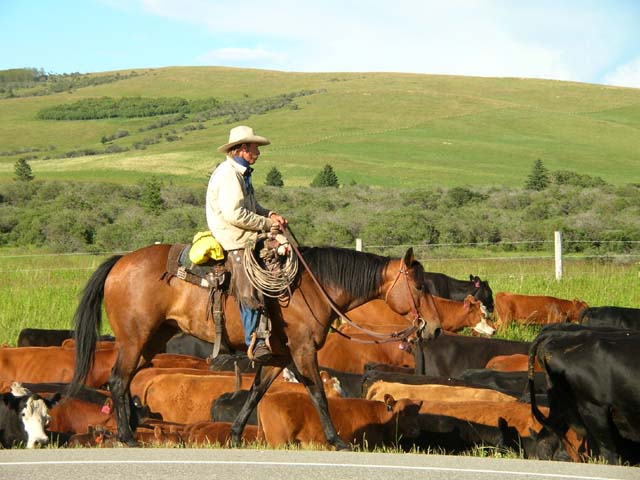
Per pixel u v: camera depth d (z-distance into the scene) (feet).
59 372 41.91
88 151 386.52
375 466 22.22
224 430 31.19
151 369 39.83
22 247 111.55
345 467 22.02
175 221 124.47
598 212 138.00
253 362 28.58
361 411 31.35
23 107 599.16
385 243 108.06
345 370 45.27
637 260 84.48
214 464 22.26
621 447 26.73
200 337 28.86
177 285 28.78
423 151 339.57
